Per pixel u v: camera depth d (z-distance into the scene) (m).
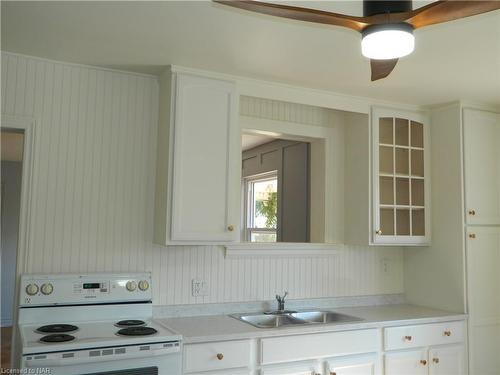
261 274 3.27
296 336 2.71
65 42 2.48
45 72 2.74
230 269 3.17
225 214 2.86
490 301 3.44
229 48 2.53
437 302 3.53
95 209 2.82
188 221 2.75
